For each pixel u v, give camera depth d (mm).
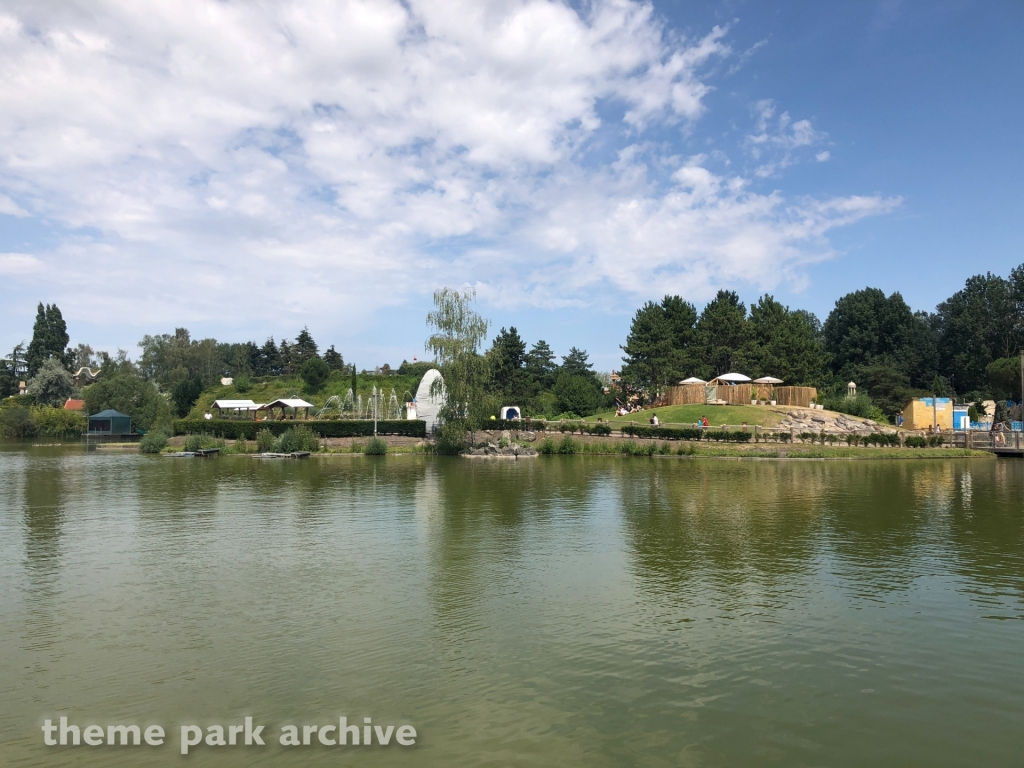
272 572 14594
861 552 16500
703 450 49875
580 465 42875
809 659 9836
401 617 11594
